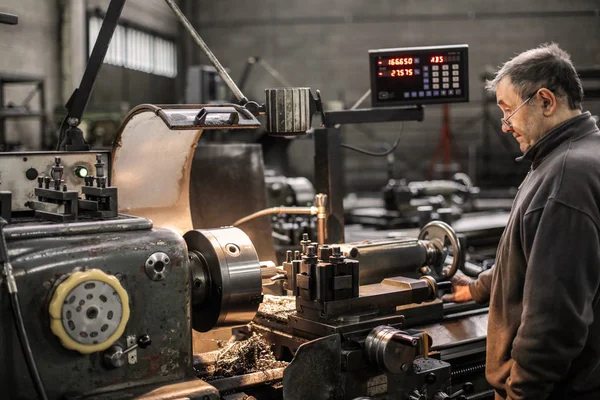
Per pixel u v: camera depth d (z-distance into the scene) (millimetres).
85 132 5863
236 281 1529
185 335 1388
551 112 1508
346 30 11172
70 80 6980
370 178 11531
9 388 1182
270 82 11297
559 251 1363
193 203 2662
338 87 11258
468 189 6078
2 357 1173
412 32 11094
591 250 1360
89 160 1666
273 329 1759
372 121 2473
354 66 11211
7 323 1175
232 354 1678
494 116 11281
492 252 3875
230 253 1549
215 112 1471
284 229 3328
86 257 1255
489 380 1603
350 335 1528
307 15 11180
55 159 1487
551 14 10797
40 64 6695
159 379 1355
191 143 1896
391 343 1473
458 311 2162
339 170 2432
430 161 11430
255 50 11266
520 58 1551
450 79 2492
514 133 1596
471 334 1980
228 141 5043
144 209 1939
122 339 1300
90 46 7359
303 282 1584
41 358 1215
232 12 11219
